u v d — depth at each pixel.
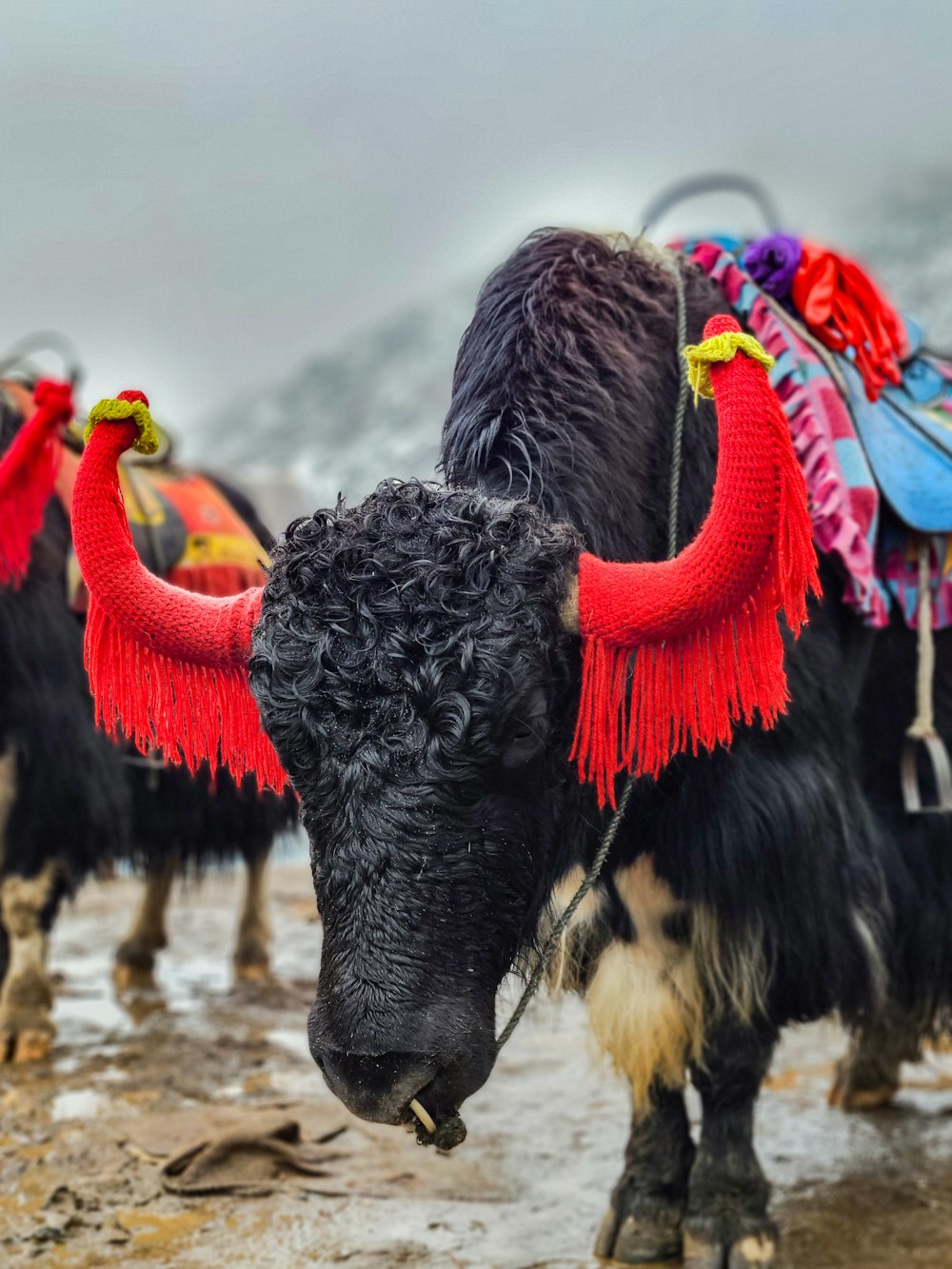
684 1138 2.66
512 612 1.82
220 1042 3.96
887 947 2.74
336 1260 2.62
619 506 2.24
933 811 2.79
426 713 1.78
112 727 2.21
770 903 2.40
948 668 2.86
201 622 2.04
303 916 5.75
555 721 1.96
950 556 2.77
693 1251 2.54
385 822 1.78
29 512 3.32
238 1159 3.04
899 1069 3.38
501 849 1.86
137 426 2.08
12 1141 3.21
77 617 3.96
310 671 1.79
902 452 2.77
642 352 2.42
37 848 3.87
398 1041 1.76
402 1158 3.12
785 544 1.87
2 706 3.82
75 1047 3.93
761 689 1.97
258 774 2.14
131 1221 2.80
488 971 1.87
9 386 4.04
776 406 1.86
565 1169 3.07
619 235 2.63
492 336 2.35
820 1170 3.04
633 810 2.36
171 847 4.46
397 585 1.81
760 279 2.78
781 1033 2.61
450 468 2.25
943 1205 2.84
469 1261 2.62
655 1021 2.47
